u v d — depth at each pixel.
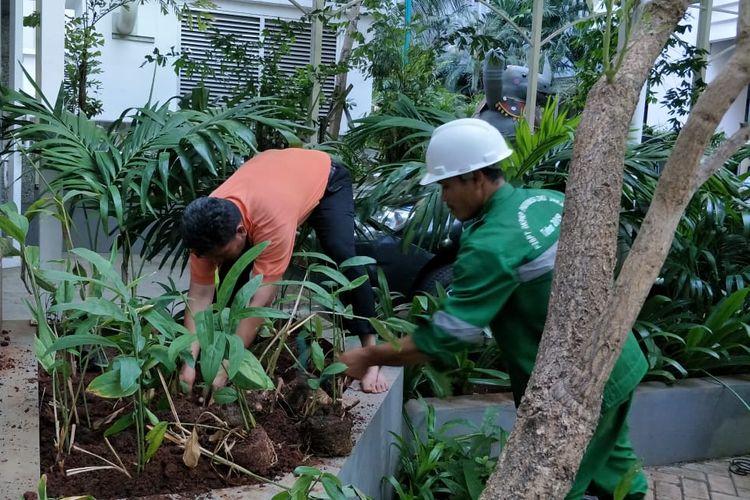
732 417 4.05
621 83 1.45
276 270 2.49
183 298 2.41
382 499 2.90
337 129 5.34
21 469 1.96
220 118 3.21
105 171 2.96
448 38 6.14
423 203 3.42
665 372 3.98
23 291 4.33
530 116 5.27
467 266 2.03
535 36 5.22
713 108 1.23
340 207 2.96
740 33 1.25
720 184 4.00
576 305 1.33
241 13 7.64
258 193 2.51
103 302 1.98
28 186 5.54
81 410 2.40
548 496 1.24
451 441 3.15
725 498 3.57
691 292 4.18
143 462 2.07
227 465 2.13
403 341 2.12
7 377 2.61
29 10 7.00
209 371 1.86
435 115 4.46
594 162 1.40
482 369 3.77
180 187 3.35
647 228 1.29
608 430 2.33
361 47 5.29
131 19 7.69
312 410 2.51
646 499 3.52
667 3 1.52
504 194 2.16
